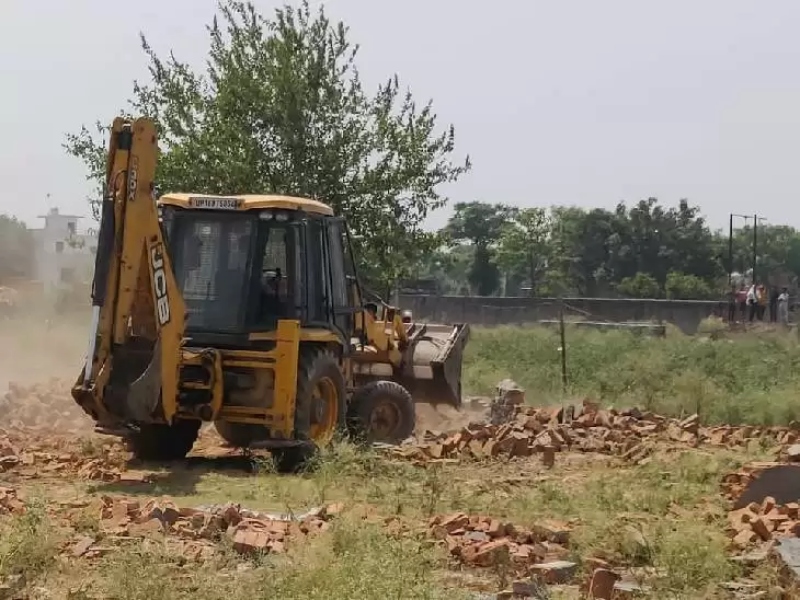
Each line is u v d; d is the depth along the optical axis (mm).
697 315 49906
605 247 81125
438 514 11531
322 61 26594
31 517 9453
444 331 20078
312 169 26266
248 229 15008
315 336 15117
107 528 10102
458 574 9234
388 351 18500
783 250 95625
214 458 15641
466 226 87312
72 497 12008
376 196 26656
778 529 10594
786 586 9062
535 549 9953
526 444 16062
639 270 80438
